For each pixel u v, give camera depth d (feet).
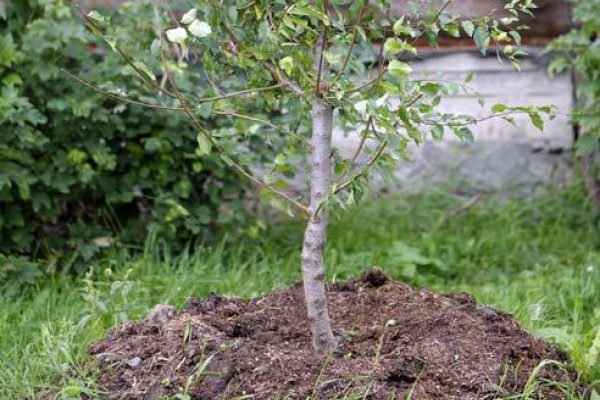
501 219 18.25
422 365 11.25
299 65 10.88
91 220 16.44
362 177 10.82
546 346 12.02
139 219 16.56
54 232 16.11
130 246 16.20
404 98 10.64
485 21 10.98
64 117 15.69
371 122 10.68
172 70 14.92
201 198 16.69
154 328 12.04
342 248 16.87
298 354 11.48
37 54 15.60
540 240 17.57
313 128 11.16
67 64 15.96
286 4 10.78
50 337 12.35
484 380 11.14
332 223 17.51
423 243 17.20
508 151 19.61
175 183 16.31
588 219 18.10
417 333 11.91
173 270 15.57
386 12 11.16
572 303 14.94
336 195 11.25
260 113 14.28
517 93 19.51
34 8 16.06
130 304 13.82
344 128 14.44
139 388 11.27
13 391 11.80
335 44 10.94
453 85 10.77
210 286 15.19
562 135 19.58
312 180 11.21
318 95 10.93
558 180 19.40
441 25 10.89
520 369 11.53
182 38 10.32
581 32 16.79
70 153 15.58
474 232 17.99
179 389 11.13
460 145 19.62
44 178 15.48
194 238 16.55
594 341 12.09
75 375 11.66
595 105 16.90
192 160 16.44
